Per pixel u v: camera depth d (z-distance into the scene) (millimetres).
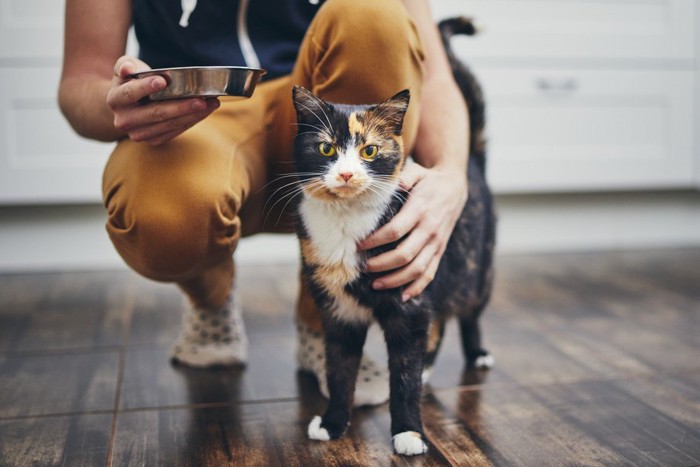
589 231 2826
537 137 2605
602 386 1375
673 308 1952
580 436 1150
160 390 1363
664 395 1326
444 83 1351
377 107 1090
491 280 1511
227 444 1124
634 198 2824
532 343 1653
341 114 1089
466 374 1451
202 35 1319
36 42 2270
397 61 1136
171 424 1203
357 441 1133
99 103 1184
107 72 1275
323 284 1127
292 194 1268
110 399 1316
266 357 1567
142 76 959
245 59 1326
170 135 1064
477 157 1519
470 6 2490
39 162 2334
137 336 1732
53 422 1211
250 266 2582
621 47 2600
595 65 2596
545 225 2791
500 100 2557
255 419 1225
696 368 1473
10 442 1131
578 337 1697
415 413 1117
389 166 1105
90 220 2504
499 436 1151
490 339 1688
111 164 1163
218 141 1187
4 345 1657
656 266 2490
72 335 1740
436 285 1184
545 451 1097
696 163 2699
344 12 1131
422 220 1106
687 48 2637
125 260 1215
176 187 1098
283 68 1368
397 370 1119
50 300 2084
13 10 2250
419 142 1303
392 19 1125
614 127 2645
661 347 1613
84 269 2512
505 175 2604
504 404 1290
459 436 1151
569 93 2594
